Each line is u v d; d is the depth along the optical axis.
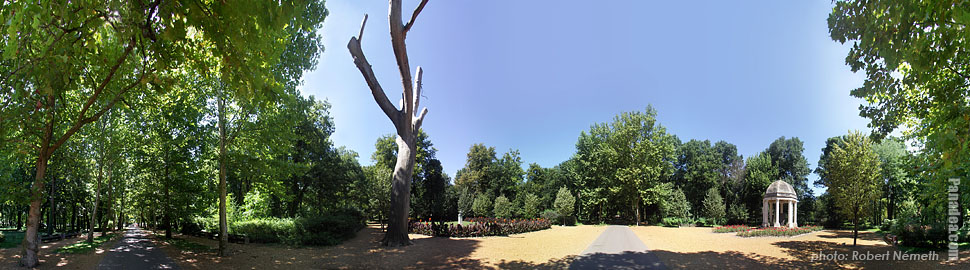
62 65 5.27
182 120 17.28
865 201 23.53
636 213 45.12
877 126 8.00
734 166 56.75
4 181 10.59
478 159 62.06
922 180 19.80
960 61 6.30
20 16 3.87
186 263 12.13
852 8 5.80
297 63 15.98
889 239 17.98
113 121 17.81
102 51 5.93
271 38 4.82
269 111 14.66
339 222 19.94
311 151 32.91
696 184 55.25
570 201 43.66
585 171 53.22
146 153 19.36
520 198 60.03
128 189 22.70
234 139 15.00
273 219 20.59
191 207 20.98
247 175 14.72
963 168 7.69
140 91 11.12
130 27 4.16
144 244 17.36
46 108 9.27
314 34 17.28
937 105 7.45
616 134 47.22
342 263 12.62
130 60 6.88
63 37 4.94
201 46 5.21
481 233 23.48
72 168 19.11
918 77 5.98
